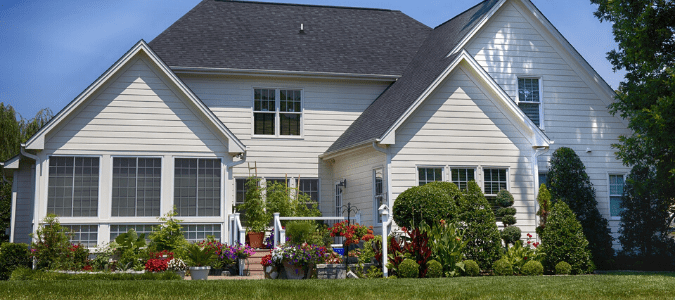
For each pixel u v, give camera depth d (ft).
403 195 57.26
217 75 74.02
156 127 60.59
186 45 76.95
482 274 55.98
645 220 69.62
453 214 55.67
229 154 62.08
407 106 61.77
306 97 76.95
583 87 75.46
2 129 107.45
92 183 58.75
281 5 89.76
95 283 37.76
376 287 36.65
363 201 66.80
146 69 60.85
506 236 61.11
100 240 58.18
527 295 33.50
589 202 68.90
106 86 59.98
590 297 32.96
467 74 65.10
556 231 59.16
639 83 73.00
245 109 74.84
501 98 64.95
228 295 32.55
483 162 64.39
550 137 73.67
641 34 64.80
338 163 74.49
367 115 74.43
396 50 85.81
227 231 61.26
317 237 58.18
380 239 55.16
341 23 89.04
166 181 60.29
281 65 76.38
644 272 62.23
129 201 59.31
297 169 75.31
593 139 74.64
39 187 57.36
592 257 65.31
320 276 49.65
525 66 74.49
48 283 37.73
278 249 50.08
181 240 56.49
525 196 65.26
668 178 66.39
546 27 75.00
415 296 33.04
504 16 74.74
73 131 58.85
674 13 64.23
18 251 55.88
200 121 61.67
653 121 62.85
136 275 44.78
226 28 82.02
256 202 66.44
